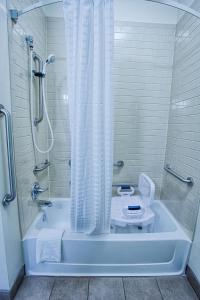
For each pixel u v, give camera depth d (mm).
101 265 1335
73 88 1148
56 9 1675
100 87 1122
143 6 1717
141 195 1816
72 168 1252
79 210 1299
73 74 1134
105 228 1346
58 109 1815
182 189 1576
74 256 1317
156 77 1836
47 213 1721
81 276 1337
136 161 1981
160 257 1351
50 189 1954
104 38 1082
